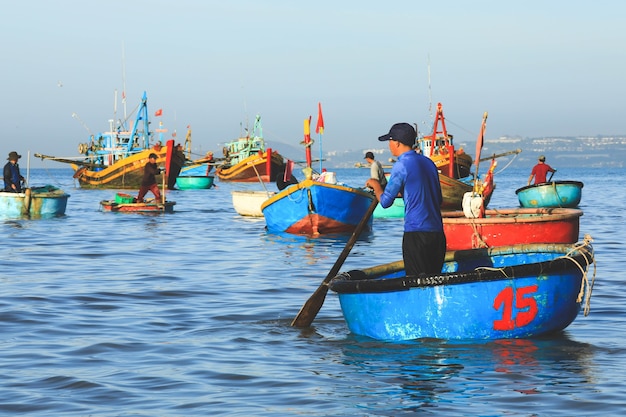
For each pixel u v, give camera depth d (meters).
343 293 12.41
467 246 20.14
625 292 15.80
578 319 13.20
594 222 35.28
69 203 52.72
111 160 84.62
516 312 11.49
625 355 10.66
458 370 9.97
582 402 8.52
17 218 37.59
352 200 29.92
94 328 12.70
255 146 107.38
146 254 23.45
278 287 16.94
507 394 8.88
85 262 21.44
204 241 27.55
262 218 39.31
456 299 11.52
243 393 9.05
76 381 9.51
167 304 14.95
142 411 8.38
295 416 8.18
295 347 11.43
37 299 15.30
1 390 9.14
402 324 11.80
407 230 11.93
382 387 9.25
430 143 60.62
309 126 31.14
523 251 13.91
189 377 9.74
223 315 13.83
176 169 78.25
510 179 170.00
